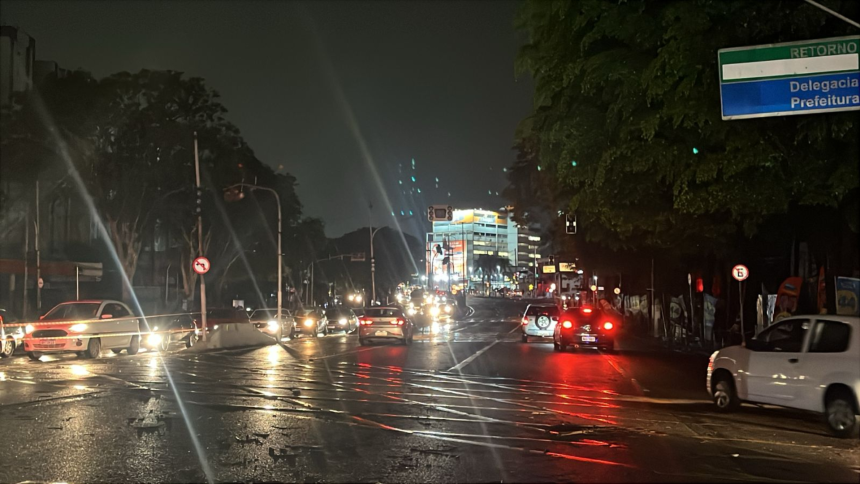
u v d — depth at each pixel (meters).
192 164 48.41
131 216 48.88
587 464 9.05
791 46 12.67
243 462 8.92
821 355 11.86
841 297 18.84
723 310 34.78
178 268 74.69
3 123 44.03
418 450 9.72
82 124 44.16
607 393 16.06
